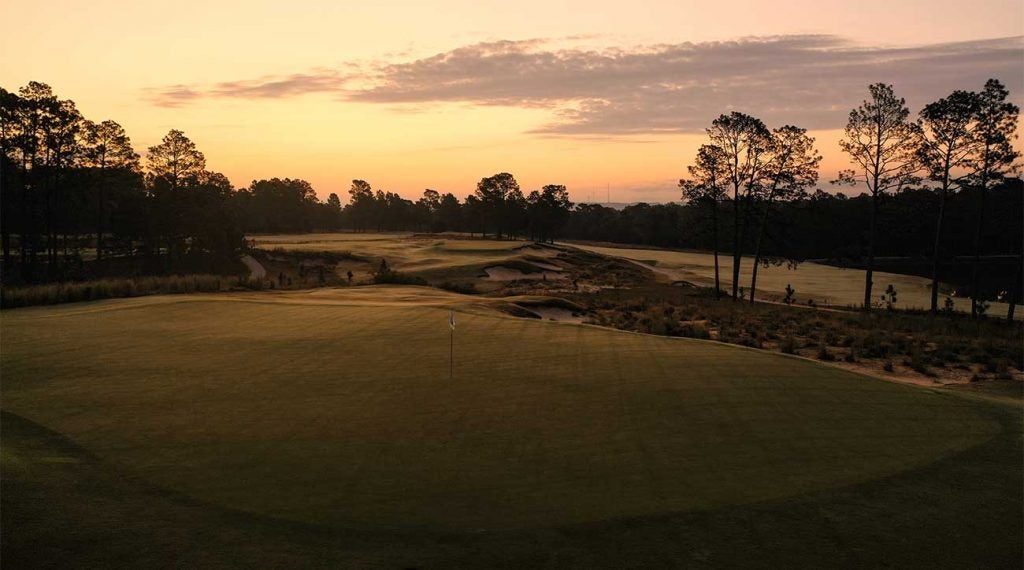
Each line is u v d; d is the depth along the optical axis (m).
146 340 19.80
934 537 7.99
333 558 7.14
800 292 64.31
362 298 33.91
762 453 10.55
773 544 7.70
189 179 86.19
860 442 11.19
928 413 13.02
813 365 17.16
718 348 19.56
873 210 47.69
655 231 167.00
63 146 64.12
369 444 10.63
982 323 36.66
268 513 8.08
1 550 7.01
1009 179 40.78
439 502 8.51
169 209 80.50
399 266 80.44
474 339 20.47
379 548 7.37
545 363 16.94
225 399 13.18
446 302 31.94
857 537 7.93
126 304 28.64
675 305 49.19
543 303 37.22
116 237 80.19
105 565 6.82
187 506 8.23
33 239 64.06
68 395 13.33
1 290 30.00
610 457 10.23
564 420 12.07
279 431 11.20
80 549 7.11
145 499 8.39
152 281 38.69
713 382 15.02
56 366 16.03
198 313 25.94
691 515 8.29
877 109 46.47
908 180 45.22
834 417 12.56
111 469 9.35
